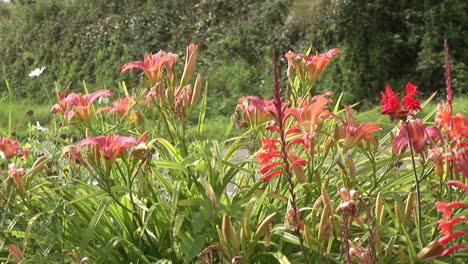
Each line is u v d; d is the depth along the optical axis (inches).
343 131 133.3
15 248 124.6
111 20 864.9
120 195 141.5
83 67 853.8
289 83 151.7
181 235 130.3
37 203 143.0
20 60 903.7
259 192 134.9
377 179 144.7
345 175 130.7
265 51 757.9
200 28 815.7
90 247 132.6
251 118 146.6
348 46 714.2
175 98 145.1
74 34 881.5
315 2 740.0
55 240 131.2
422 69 703.7
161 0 854.5
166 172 151.2
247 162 140.3
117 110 155.6
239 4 807.7
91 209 138.9
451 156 120.6
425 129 124.0
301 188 135.9
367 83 701.3
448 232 107.1
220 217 132.1
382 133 245.4
